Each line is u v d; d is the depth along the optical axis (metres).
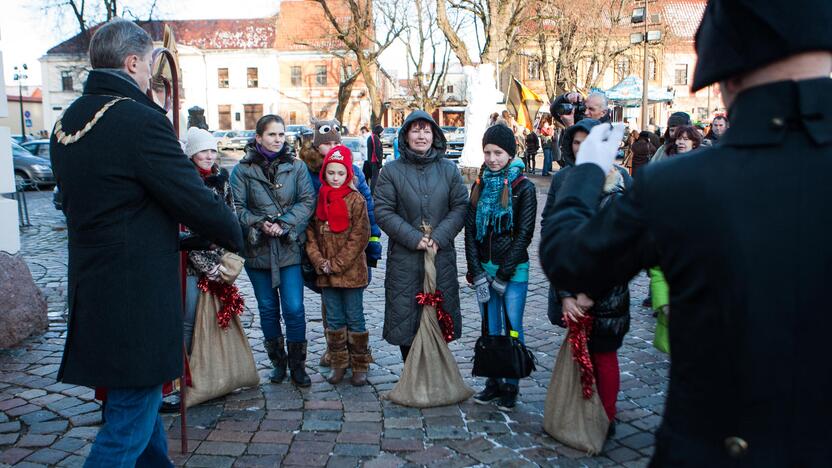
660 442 1.22
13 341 4.89
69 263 2.34
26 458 3.16
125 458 2.30
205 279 3.80
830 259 1.05
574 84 30.80
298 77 53.72
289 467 3.11
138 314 2.26
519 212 3.66
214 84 54.12
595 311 3.19
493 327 3.80
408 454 3.25
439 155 3.97
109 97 2.32
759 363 1.06
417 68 36.44
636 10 18.31
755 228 1.07
